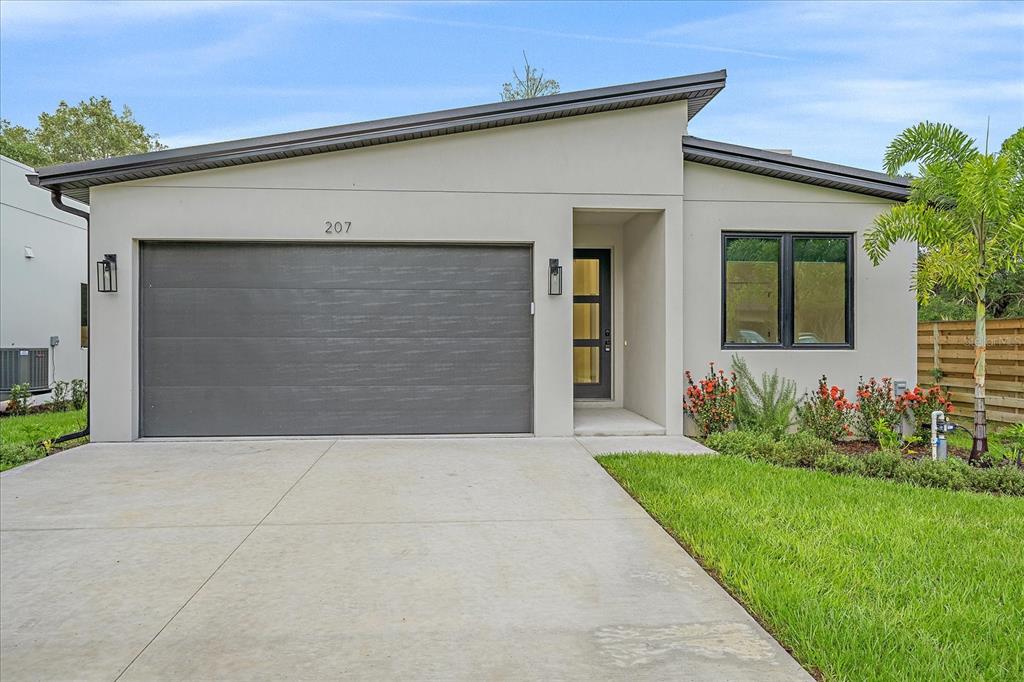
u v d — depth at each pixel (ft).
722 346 27.55
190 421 25.77
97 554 13.19
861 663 8.62
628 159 26.37
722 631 9.80
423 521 15.40
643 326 29.68
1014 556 12.59
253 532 14.57
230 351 25.88
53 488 18.38
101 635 9.73
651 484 18.06
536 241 26.16
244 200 25.43
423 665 8.80
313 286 26.11
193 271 25.77
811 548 12.89
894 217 22.39
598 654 9.09
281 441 25.34
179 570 12.33
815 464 20.85
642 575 12.05
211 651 9.22
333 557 13.01
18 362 40.11
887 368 28.02
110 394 25.11
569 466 21.15
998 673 8.41
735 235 27.76
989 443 25.40
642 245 29.73
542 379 26.22
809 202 27.81
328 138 24.84
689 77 25.63
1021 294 39.01
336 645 9.39
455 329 26.50
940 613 10.11
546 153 26.16
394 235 25.77
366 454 23.00
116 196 25.05
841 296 28.17
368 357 26.27
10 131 99.86
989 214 20.70
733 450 22.80
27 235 41.04
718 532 13.92
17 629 9.95
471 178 25.99
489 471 20.47
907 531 14.05
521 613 10.44
